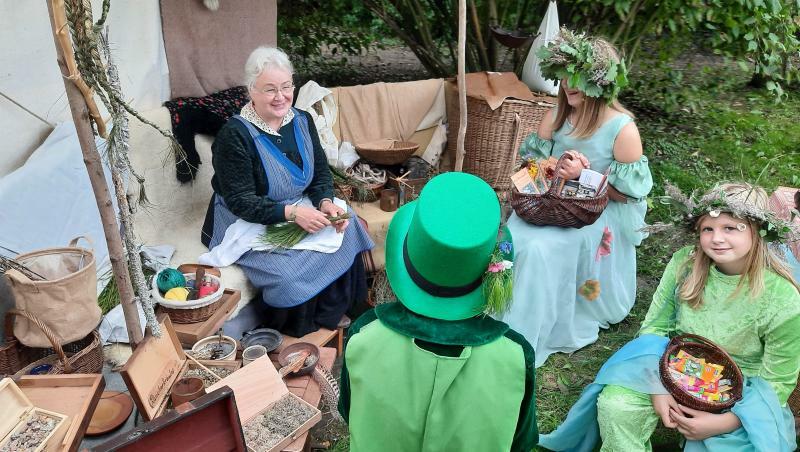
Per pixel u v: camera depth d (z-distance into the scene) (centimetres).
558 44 318
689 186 535
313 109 412
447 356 161
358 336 169
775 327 227
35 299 246
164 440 173
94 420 250
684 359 238
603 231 332
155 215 361
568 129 338
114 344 298
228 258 316
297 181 325
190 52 408
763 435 219
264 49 307
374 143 444
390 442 171
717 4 506
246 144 311
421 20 611
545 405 305
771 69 561
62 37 186
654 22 556
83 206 316
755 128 673
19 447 192
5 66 296
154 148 360
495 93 442
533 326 318
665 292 262
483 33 605
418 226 155
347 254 326
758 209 222
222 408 181
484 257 153
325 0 635
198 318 285
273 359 289
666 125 674
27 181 287
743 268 230
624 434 240
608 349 348
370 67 801
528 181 327
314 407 235
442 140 475
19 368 265
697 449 230
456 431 164
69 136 317
